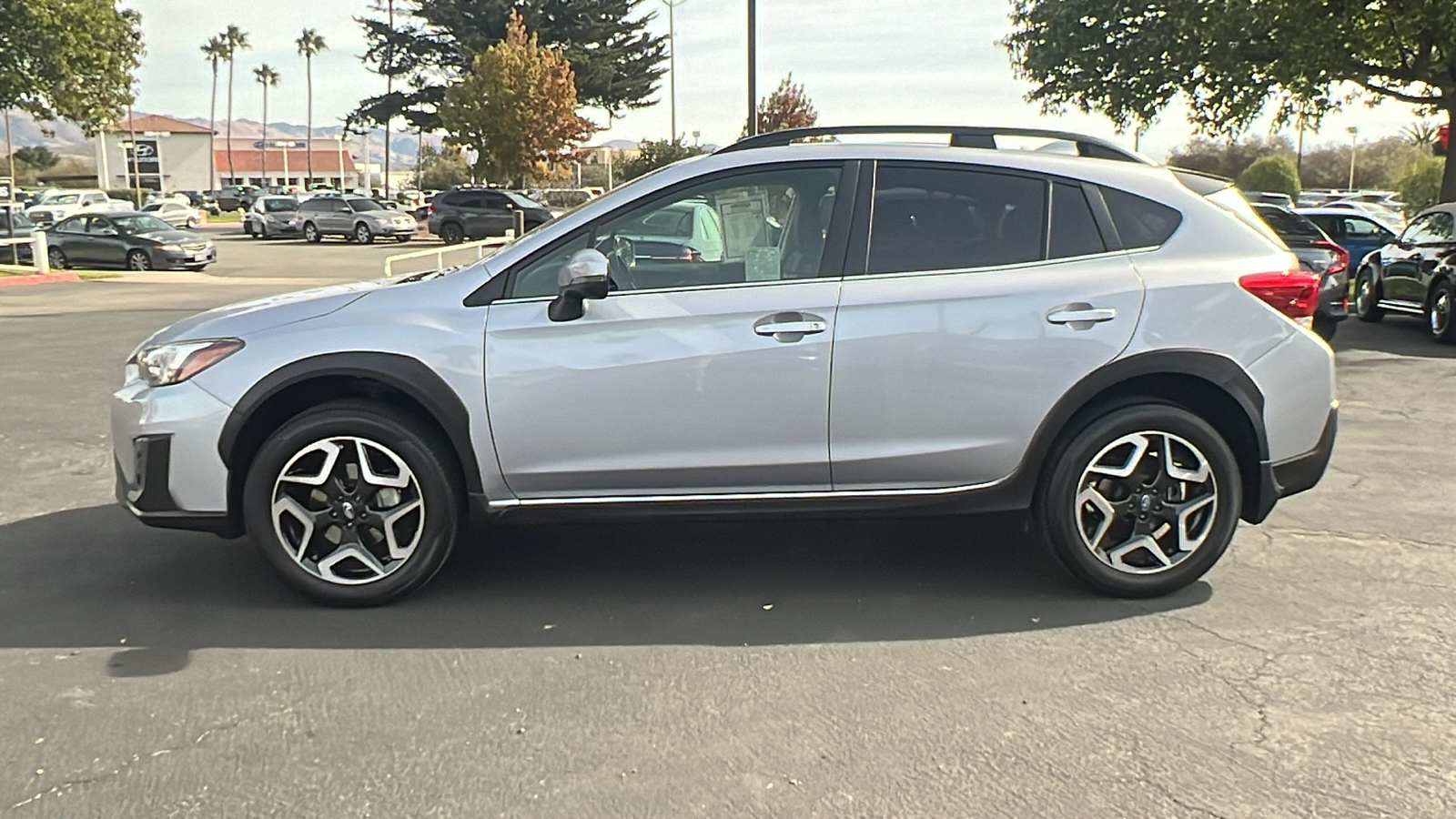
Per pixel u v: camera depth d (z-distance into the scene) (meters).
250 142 128.62
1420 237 13.89
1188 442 4.54
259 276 25.14
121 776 3.29
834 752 3.43
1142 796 3.18
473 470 4.49
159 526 4.53
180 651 4.18
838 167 4.61
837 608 4.61
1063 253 4.57
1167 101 19.09
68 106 26.95
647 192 4.58
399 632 4.36
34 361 11.35
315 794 3.20
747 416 4.46
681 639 4.30
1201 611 4.55
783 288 4.48
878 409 4.48
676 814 3.09
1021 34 20.28
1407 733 3.53
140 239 26.19
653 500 4.55
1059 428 4.53
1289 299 4.58
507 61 43.16
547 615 4.54
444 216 36.69
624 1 61.78
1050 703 3.74
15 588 4.84
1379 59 18.67
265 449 4.43
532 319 4.43
